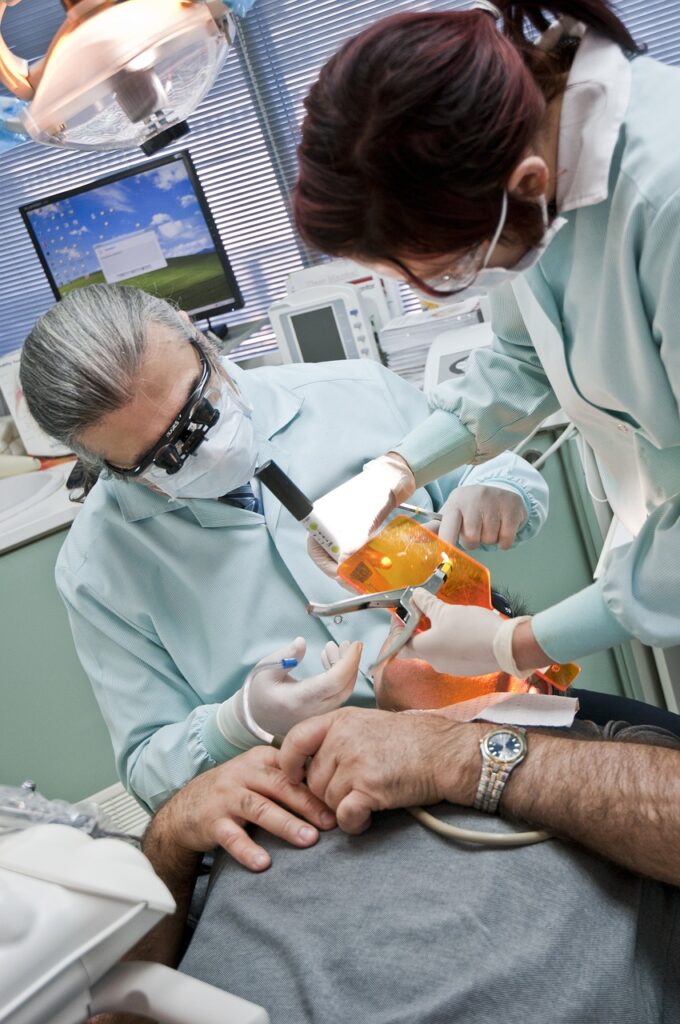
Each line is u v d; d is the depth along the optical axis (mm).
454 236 851
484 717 1149
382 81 786
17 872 666
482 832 1017
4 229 3309
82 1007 624
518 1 937
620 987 879
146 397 1174
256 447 1326
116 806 2264
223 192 3164
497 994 873
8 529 2018
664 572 1013
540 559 1967
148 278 2525
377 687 1298
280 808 1129
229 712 1271
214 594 1384
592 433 1247
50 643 2109
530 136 821
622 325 995
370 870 1029
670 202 871
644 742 1089
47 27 2871
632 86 920
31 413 1225
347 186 840
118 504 1400
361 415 1484
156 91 1221
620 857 946
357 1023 889
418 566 1211
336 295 2285
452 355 2018
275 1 2873
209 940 1038
